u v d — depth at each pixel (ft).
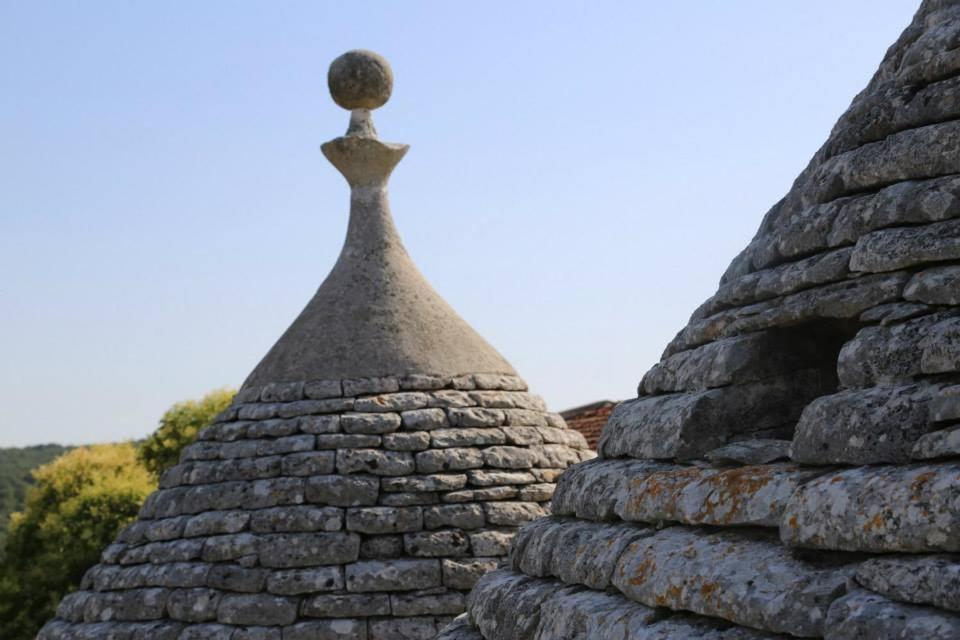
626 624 13.92
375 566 31.35
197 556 32.27
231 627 30.94
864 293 13.97
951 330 12.48
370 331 35.37
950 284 12.87
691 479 14.67
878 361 13.08
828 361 16.11
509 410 34.99
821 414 13.16
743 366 15.72
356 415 33.45
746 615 12.19
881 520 11.30
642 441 16.61
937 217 13.47
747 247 17.47
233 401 36.06
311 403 33.86
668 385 17.17
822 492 12.21
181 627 31.40
